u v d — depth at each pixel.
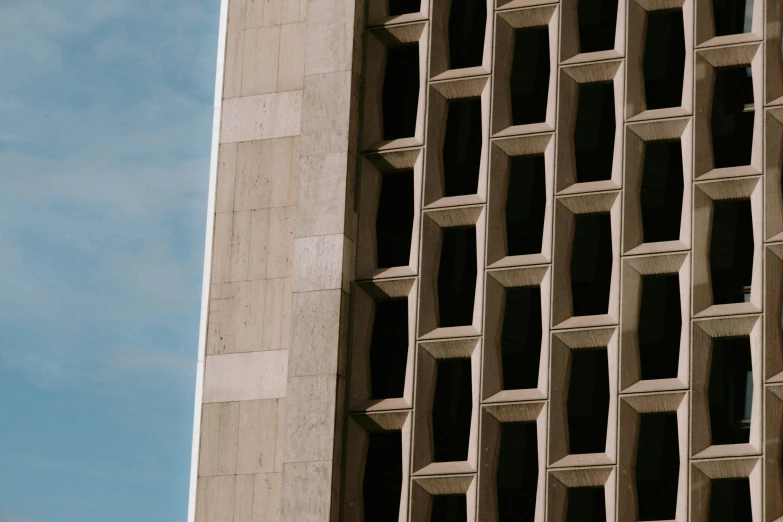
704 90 49.94
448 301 51.28
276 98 54.34
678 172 50.38
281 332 51.88
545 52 52.53
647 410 47.91
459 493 48.94
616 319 48.69
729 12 51.09
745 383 48.22
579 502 48.53
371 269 51.81
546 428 48.34
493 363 49.47
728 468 46.81
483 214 50.78
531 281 49.88
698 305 48.25
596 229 50.38
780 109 49.09
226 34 55.72
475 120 52.62
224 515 50.56
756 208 48.62
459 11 53.72
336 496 49.62
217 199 53.94
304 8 55.09
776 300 47.81
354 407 50.50
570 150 50.59
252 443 51.03
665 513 47.75
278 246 52.75
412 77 53.81
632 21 50.97
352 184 52.59
